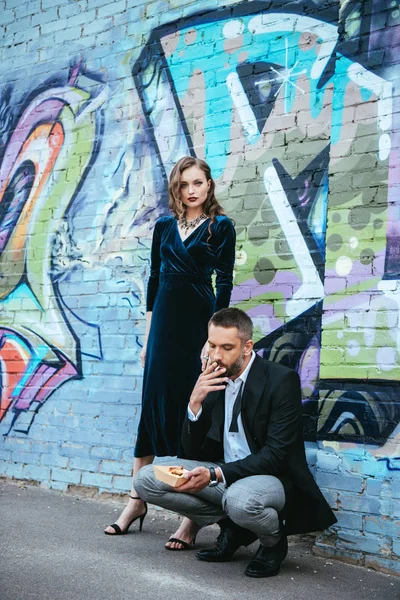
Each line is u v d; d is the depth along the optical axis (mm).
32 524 3715
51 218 5051
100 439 4547
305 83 3963
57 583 2746
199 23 4449
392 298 3336
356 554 3248
